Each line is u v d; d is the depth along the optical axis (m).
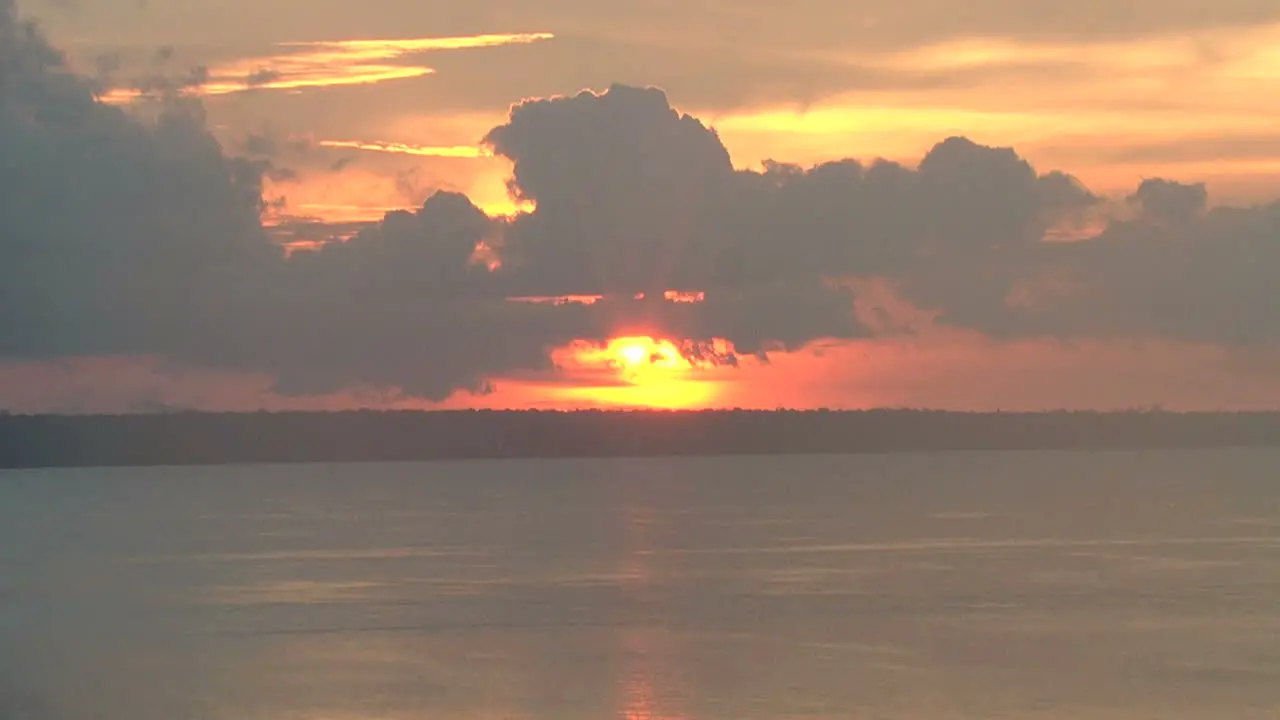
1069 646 59.62
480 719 46.12
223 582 91.88
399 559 107.19
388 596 81.88
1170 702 47.47
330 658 58.72
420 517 171.25
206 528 154.00
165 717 47.53
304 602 79.56
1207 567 93.44
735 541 122.75
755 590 82.50
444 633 65.88
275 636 65.94
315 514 182.88
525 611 73.81
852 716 45.75
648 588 84.25
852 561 101.62
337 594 83.50
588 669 55.00
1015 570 93.06
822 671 54.03
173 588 88.69
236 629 68.75
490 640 63.34
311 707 48.41
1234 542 115.88
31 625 71.56
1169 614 69.69
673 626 67.44
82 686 53.03
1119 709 46.50
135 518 176.75
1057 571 91.81
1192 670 53.47
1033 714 45.97
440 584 88.00
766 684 51.34
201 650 61.75
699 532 135.38
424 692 50.66
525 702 48.66
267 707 48.62
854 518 157.62
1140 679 51.62
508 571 96.06
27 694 51.59
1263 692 49.06
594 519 160.75
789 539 124.62
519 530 142.38
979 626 66.12
